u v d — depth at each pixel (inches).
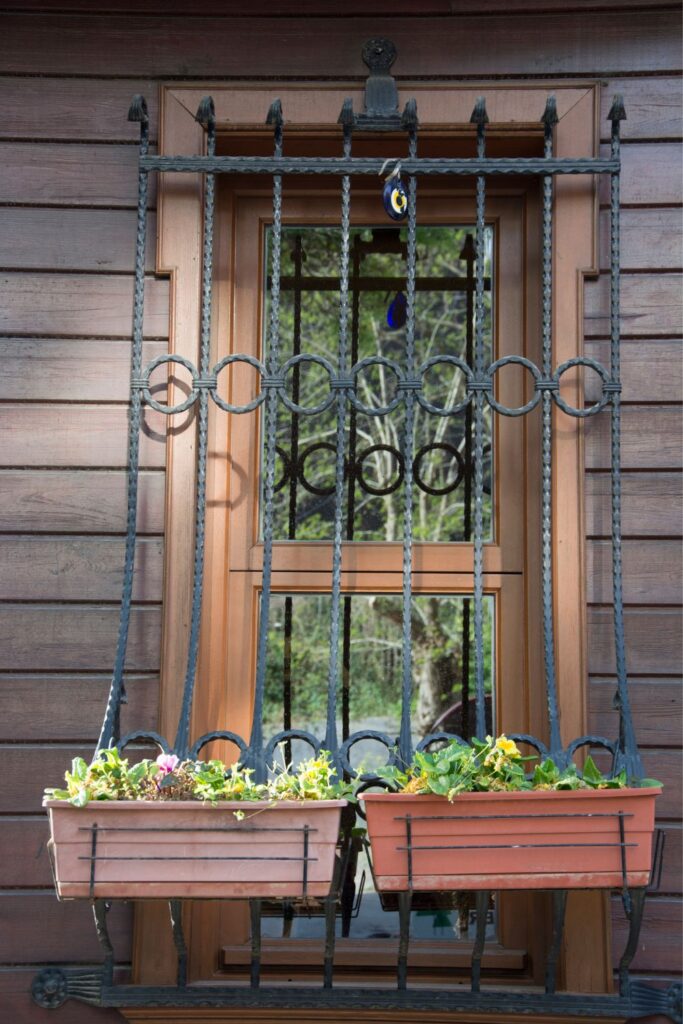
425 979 89.4
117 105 96.6
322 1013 85.3
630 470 91.9
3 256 94.7
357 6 96.7
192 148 95.2
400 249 102.9
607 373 88.7
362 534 99.7
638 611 90.5
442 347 102.0
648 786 77.8
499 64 95.7
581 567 89.8
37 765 89.7
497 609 94.7
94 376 93.8
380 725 96.7
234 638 94.6
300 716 96.1
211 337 95.4
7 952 87.7
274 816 75.8
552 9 96.2
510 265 98.7
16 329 94.0
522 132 94.4
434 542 96.7
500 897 91.2
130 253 95.1
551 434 91.1
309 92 94.9
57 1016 87.0
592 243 93.0
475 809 76.2
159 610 91.1
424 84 94.7
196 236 94.0
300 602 96.8
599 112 94.5
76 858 75.3
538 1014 84.1
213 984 87.7
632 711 89.5
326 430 101.8
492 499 96.9
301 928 91.7
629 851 76.2
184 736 83.6
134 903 87.8
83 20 97.3
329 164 89.7
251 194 99.0
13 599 91.4
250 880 75.5
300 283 102.6
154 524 92.0
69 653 90.8
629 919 82.7
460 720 95.3
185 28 97.0
